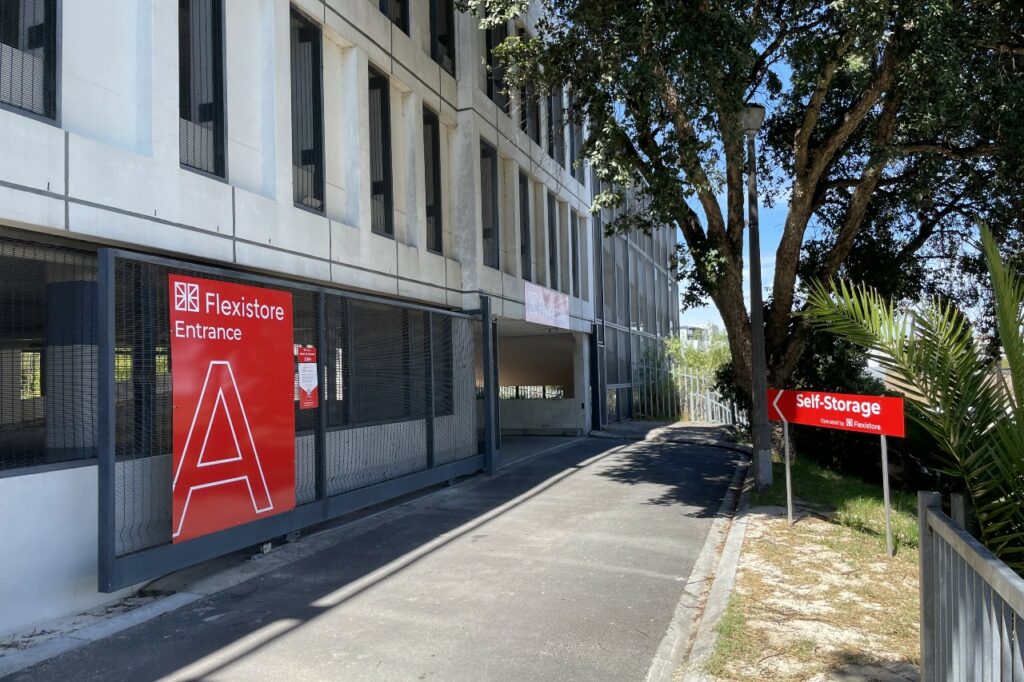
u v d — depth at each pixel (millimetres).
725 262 12383
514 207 17125
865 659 4812
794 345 13430
